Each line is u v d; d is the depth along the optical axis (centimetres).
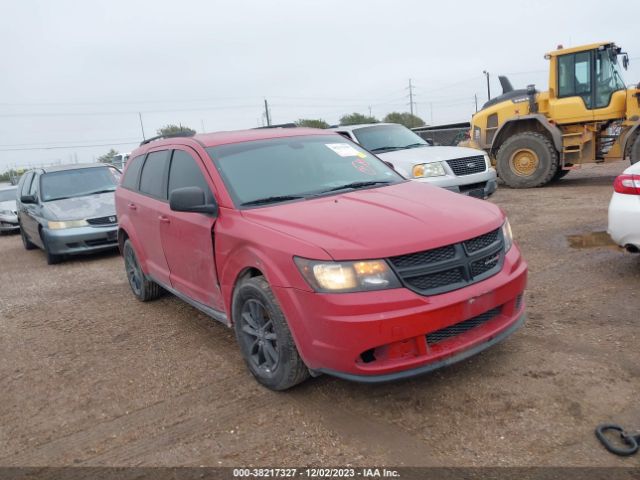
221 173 432
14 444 348
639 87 1140
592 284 533
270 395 375
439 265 323
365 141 1044
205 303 457
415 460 290
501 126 1318
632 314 448
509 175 1300
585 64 1196
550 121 1255
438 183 891
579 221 836
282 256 339
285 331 350
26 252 1184
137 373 436
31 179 1134
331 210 372
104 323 573
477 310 331
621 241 514
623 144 1168
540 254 663
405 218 349
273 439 322
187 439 332
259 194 418
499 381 359
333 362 322
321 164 467
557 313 466
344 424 331
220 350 465
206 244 424
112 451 328
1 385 441
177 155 497
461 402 340
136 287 637
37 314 636
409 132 1114
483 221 358
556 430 303
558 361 379
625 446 283
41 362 482
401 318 307
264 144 473
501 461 282
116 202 639
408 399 350
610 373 357
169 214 482
